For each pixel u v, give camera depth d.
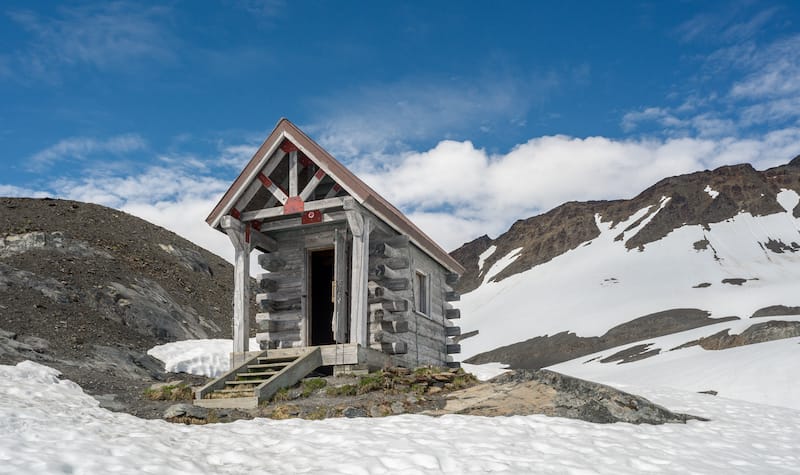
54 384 13.37
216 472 8.19
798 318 102.31
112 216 40.72
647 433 11.58
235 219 16.78
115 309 25.00
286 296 17.55
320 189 17.91
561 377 13.77
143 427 10.36
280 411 12.52
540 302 198.50
